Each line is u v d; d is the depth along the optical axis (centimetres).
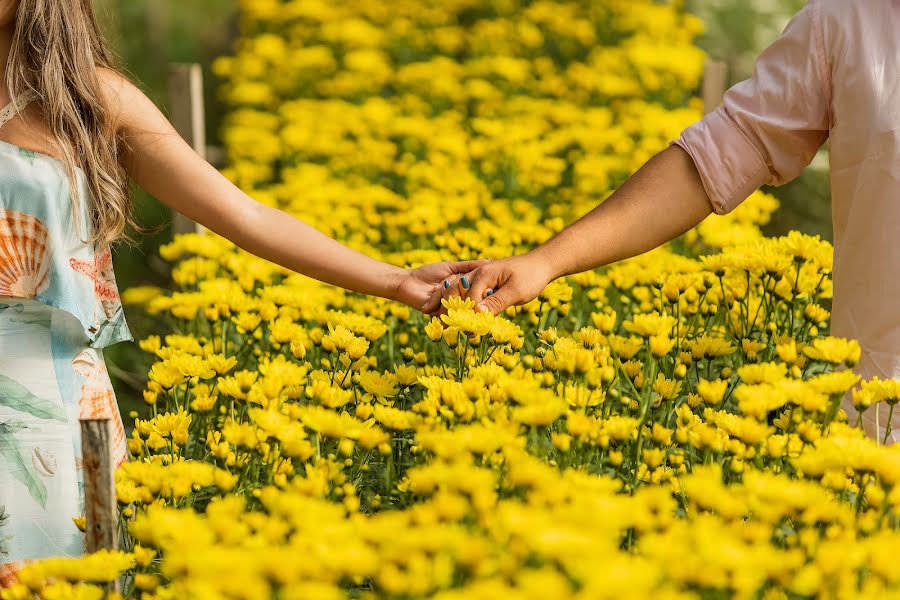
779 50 455
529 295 462
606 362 452
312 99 878
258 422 421
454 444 406
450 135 691
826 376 426
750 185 461
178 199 452
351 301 535
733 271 505
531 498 397
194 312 516
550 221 579
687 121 702
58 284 434
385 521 393
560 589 380
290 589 384
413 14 923
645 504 401
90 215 441
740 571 385
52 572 397
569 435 420
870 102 441
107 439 400
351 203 617
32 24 436
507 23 905
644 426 447
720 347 463
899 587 389
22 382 433
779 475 414
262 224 456
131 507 421
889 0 442
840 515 403
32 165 434
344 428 421
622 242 464
